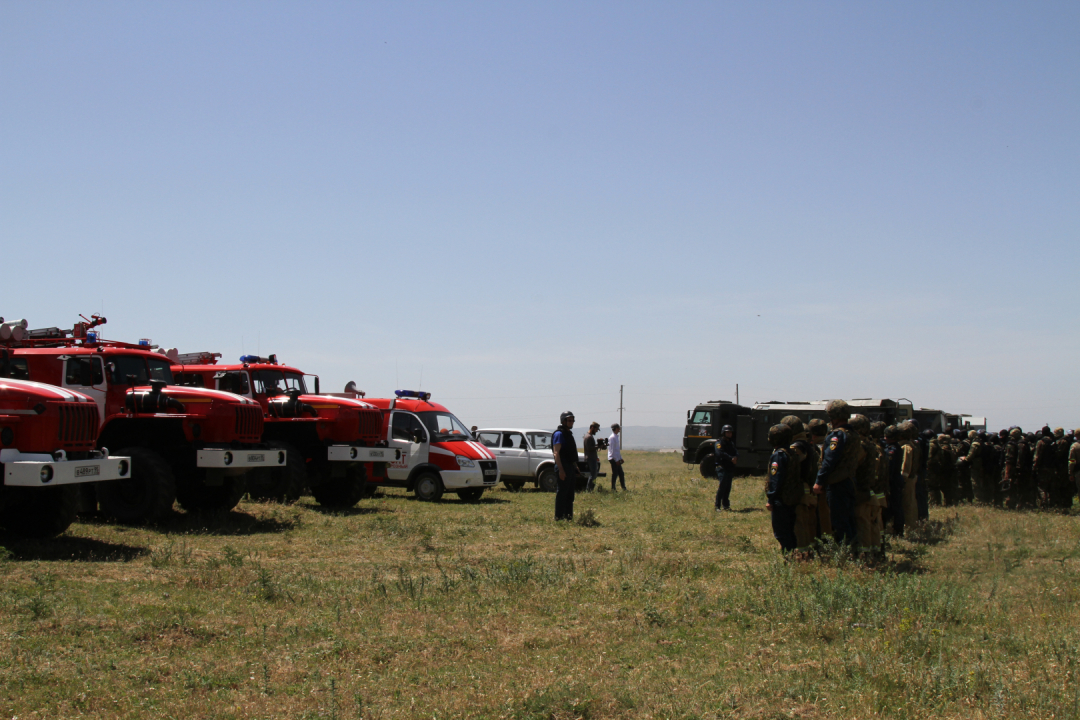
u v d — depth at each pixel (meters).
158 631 6.34
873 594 7.09
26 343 14.23
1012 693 4.77
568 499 14.40
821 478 9.32
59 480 9.48
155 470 12.23
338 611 7.00
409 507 16.97
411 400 19.75
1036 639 5.98
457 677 5.43
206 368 17.23
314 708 4.81
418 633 6.50
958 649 5.82
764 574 8.51
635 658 5.91
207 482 12.91
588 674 5.48
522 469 22.17
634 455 54.84
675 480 26.42
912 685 4.99
